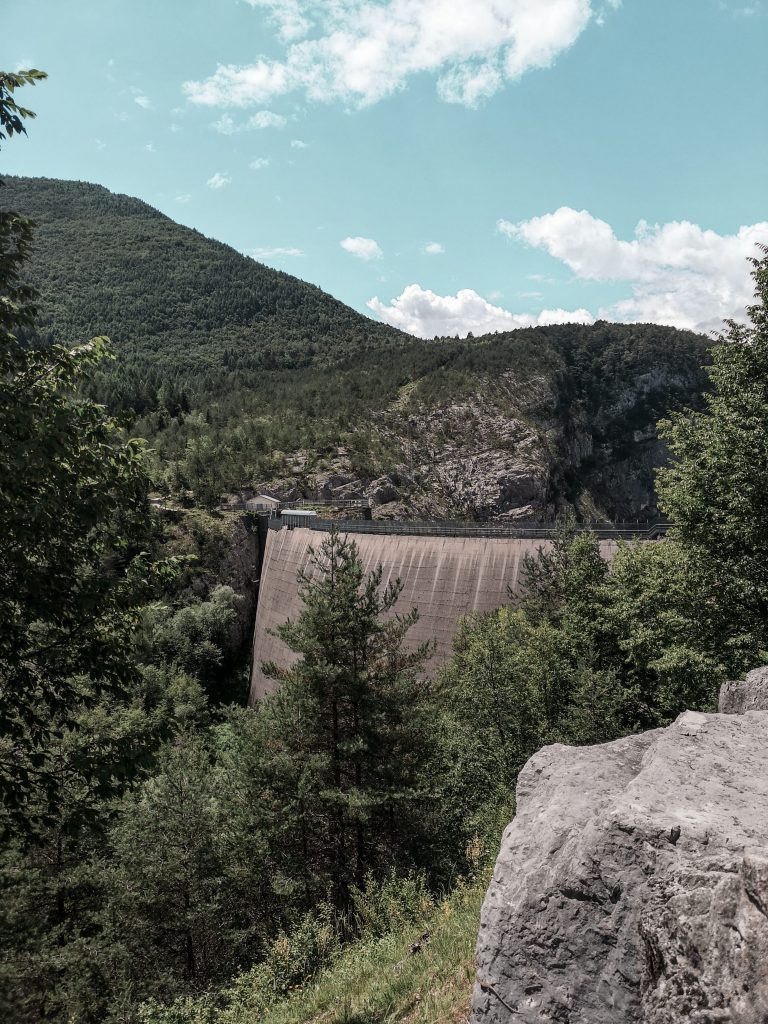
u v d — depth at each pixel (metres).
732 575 19.72
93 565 10.95
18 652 10.12
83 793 19.61
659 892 4.52
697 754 5.99
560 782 6.41
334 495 139.12
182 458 134.25
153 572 11.51
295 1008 9.60
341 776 19.39
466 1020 6.97
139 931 19.70
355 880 18.31
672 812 5.05
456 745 24.56
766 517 18.83
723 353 20.45
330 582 19.77
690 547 21.06
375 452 161.88
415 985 8.40
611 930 4.83
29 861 19.55
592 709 24.16
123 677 11.19
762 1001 3.70
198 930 19.23
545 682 26.28
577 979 4.89
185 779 22.03
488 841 17.62
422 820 19.28
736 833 4.64
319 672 18.45
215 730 55.56
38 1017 16.00
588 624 30.34
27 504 9.38
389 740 19.38
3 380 9.56
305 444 154.88
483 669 26.39
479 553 51.38
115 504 10.30
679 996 4.09
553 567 41.72
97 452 10.77
